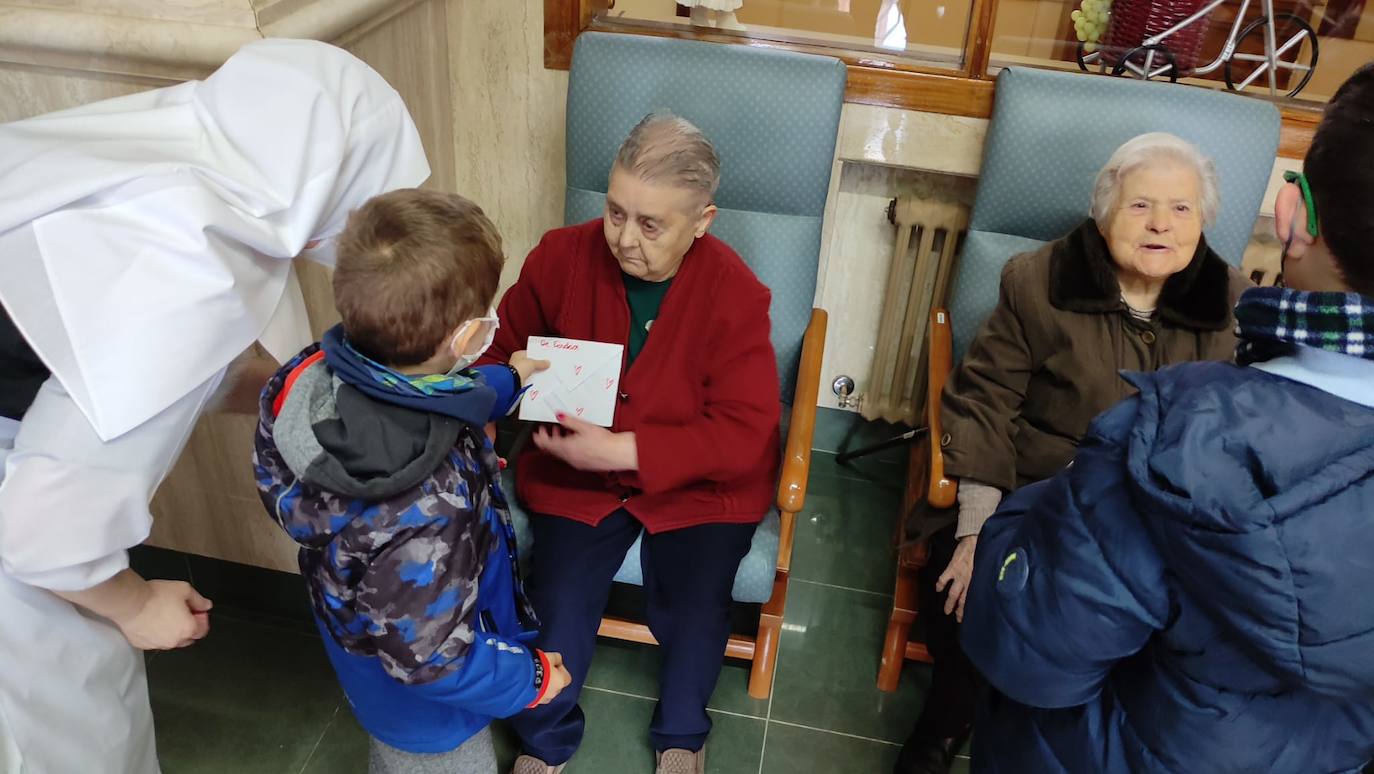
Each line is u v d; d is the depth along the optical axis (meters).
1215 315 1.66
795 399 1.84
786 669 2.08
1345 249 0.74
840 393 2.61
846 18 2.26
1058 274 1.73
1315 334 0.76
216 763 1.81
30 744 1.16
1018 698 1.04
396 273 0.96
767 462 1.80
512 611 1.34
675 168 1.44
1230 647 0.84
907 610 1.95
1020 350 1.78
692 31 2.24
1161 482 0.81
